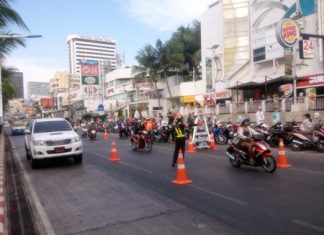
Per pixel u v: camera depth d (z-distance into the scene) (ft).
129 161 49.65
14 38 55.72
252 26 108.27
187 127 71.36
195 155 53.16
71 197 29.94
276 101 81.92
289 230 19.35
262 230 19.56
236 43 118.93
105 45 465.47
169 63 161.38
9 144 99.19
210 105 108.99
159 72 167.02
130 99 200.95
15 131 155.53
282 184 30.48
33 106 420.77
